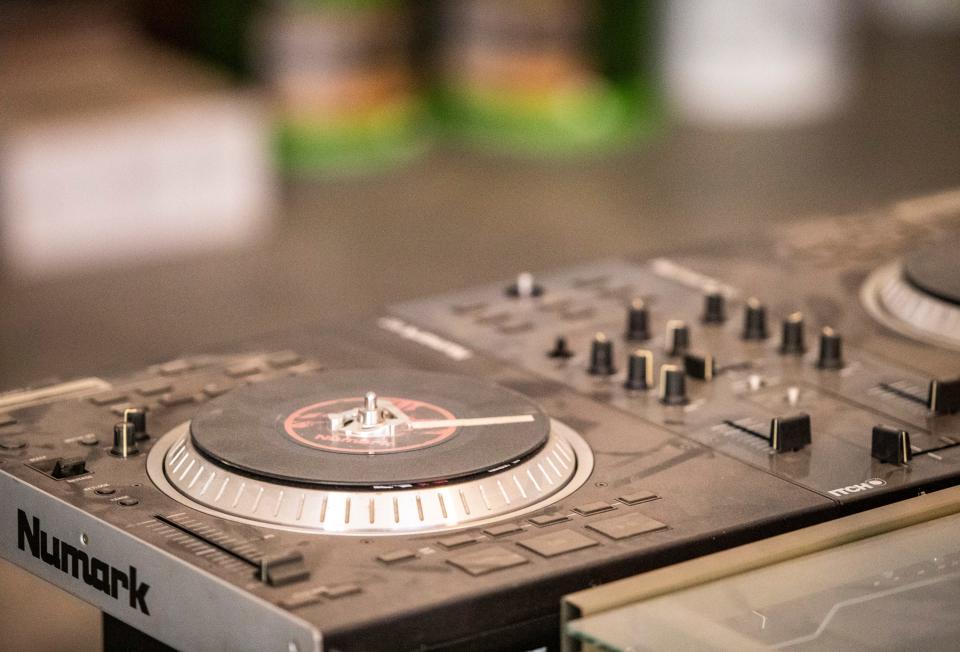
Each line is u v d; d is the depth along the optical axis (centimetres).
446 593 104
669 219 507
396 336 159
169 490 121
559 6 591
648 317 160
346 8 557
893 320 165
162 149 479
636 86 616
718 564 110
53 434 132
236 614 104
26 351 396
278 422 126
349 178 561
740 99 645
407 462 118
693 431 135
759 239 193
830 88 666
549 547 110
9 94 493
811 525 120
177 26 567
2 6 517
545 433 125
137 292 442
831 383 147
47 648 251
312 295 440
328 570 107
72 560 119
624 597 104
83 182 467
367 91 570
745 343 158
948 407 141
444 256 474
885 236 193
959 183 538
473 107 610
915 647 101
